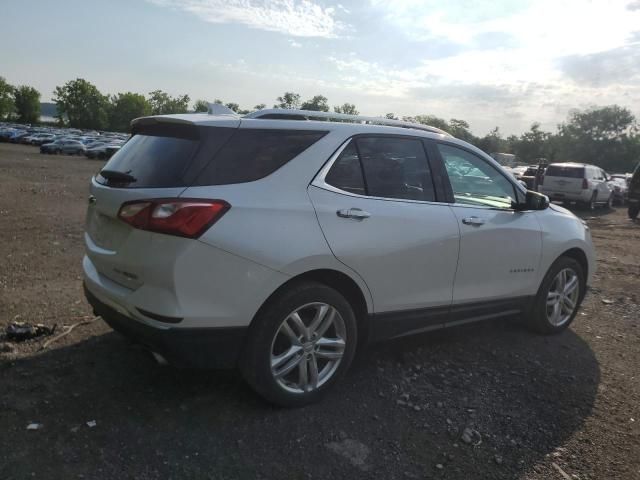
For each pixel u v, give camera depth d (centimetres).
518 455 301
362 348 368
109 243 320
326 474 273
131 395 333
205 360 296
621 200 2406
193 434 296
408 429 319
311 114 366
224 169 302
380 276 350
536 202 456
